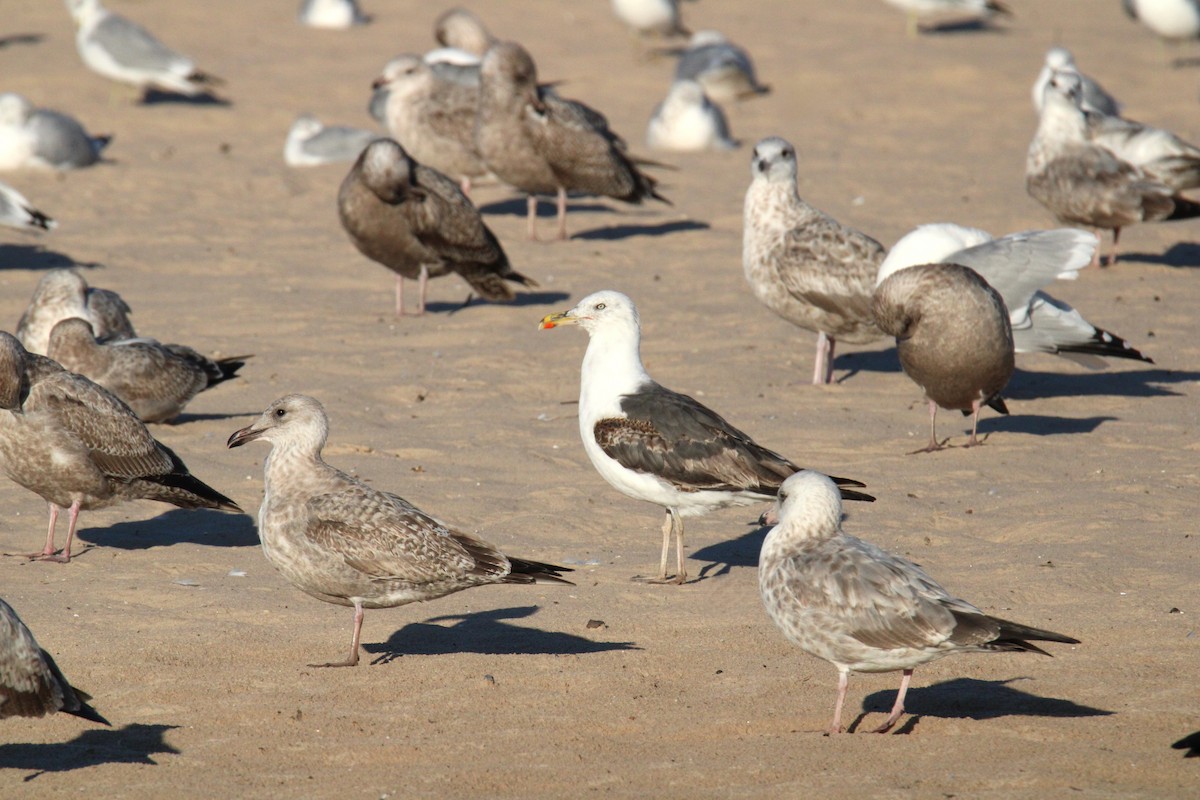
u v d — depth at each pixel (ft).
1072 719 29.22
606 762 27.43
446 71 96.89
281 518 32.55
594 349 39.40
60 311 52.37
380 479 45.37
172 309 66.54
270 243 79.77
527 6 153.79
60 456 38.60
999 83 122.11
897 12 152.97
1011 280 52.13
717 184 94.94
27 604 35.55
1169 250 78.43
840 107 116.37
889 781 26.45
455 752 27.91
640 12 132.05
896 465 47.55
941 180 94.17
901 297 48.60
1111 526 40.91
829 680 31.63
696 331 64.39
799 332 64.59
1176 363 59.72
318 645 33.60
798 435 50.62
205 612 35.35
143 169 95.20
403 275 67.77
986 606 35.32
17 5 145.18
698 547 41.14
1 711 25.14
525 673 31.73
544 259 77.61
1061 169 72.43
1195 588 36.17
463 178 89.56
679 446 37.42
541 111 78.64
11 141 92.89
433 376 57.41
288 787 26.37
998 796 25.79
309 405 33.32
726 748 28.14
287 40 135.85
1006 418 53.16
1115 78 123.13
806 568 28.45
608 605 36.37
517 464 47.42
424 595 32.60
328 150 97.66
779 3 157.79
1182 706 29.78
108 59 111.04
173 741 28.43
